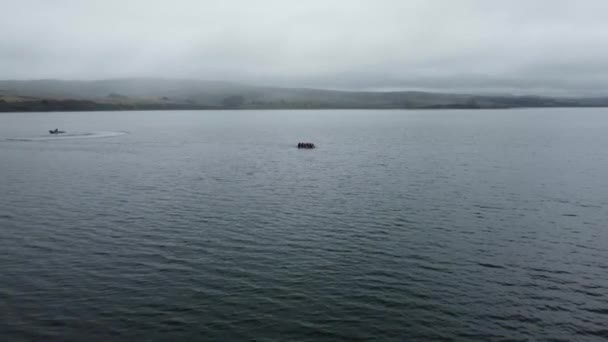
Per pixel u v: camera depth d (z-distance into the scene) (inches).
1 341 1114.7
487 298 1363.2
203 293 1378.0
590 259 1686.8
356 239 1886.1
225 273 1524.4
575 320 1240.8
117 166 3998.5
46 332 1162.0
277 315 1254.9
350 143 6446.9
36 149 5433.1
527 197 2694.4
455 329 1192.2
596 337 1159.0
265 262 1624.0
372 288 1421.0
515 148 5620.1
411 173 3602.4
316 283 1453.0
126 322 1213.1
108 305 1301.7
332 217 2222.0
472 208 2422.5
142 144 6230.3
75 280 1462.8
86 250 1733.5
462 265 1615.4
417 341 1139.9
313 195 2733.8
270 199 2620.6
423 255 1708.9
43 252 1711.4
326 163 4220.0
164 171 3703.3
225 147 5836.6
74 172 3636.8
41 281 1454.2
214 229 2010.3
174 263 1608.0
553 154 4940.9
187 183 3142.2
